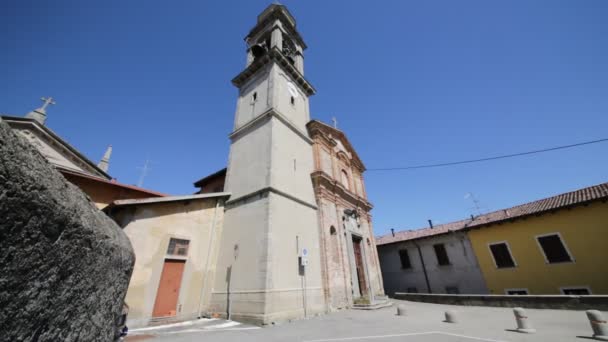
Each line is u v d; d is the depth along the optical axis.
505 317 9.21
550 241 16.38
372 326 8.53
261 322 9.28
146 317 9.52
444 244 21.75
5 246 1.48
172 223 11.45
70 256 2.18
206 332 7.98
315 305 12.16
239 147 15.90
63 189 2.16
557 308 10.47
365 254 18.58
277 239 11.43
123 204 9.98
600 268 14.33
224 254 12.45
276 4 21.81
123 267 3.80
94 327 2.97
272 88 16.22
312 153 17.78
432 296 15.45
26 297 1.70
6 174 1.44
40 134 13.34
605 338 5.80
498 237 18.83
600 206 14.89
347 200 19.11
